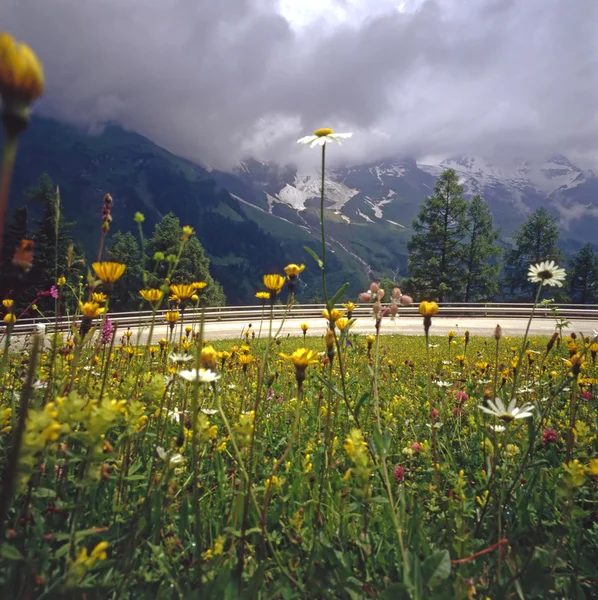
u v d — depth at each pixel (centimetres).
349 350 471
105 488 180
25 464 105
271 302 186
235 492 174
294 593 140
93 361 248
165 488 172
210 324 2756
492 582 149
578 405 348
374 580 156
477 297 4853
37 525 133
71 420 125
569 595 150
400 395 445
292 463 236
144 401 206
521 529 177
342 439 276
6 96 57
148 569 151
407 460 256
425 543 160
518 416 183
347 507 180
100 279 180
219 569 141
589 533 188
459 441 306
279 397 385
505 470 218
